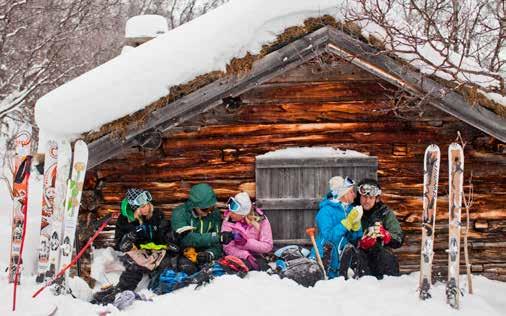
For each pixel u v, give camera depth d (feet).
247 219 19.89
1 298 16.12
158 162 20.62
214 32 18.83
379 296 17.16
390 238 19.03
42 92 46.14
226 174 20.77
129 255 18.78
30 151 17.94
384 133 20.81
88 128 18.49
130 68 18.83
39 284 17.60
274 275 18.70
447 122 20.77
